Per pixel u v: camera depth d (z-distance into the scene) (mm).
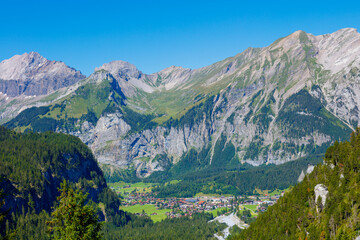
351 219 148000
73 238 108000
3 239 95875
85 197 116125
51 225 117000
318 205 166875
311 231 155500
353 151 184125
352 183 165375
